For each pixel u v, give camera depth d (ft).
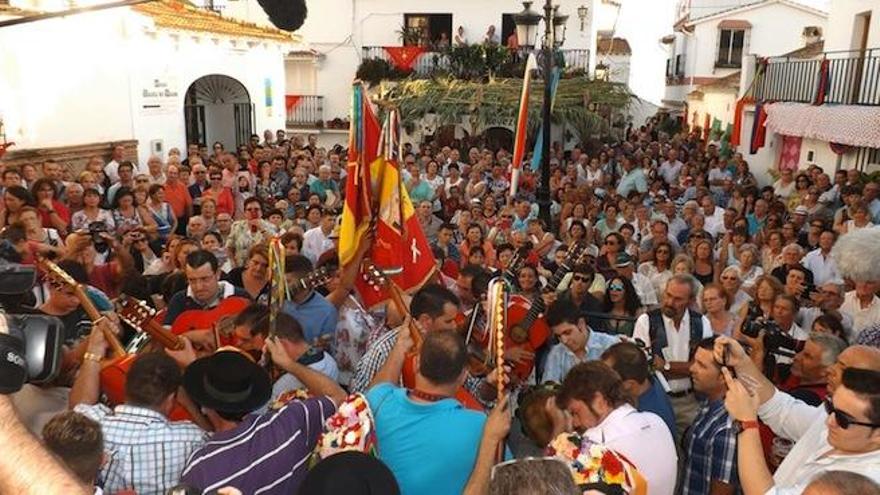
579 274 20.66
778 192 45.85
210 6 83.92
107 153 43.04
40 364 6.66
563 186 45.96
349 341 17.53
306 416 10.19
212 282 17.43
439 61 85.87
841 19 50.16
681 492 12.87
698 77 104.88
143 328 13.35
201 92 55.77
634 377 12.44
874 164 42.04
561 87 73.92
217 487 9.44
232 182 38.88
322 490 8.30
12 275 8.47
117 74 43.70
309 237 29.22
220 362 10.59
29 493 3.89
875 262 19.26
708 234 30.48
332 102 94.27
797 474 10.07
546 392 12.59
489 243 28.63
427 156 56.08
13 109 37.35
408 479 9.77
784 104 52.80
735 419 10.07
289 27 13.67
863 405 9.13
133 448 10.26
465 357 10.53
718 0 111.86
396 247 16.60
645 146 73.36
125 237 24.95
